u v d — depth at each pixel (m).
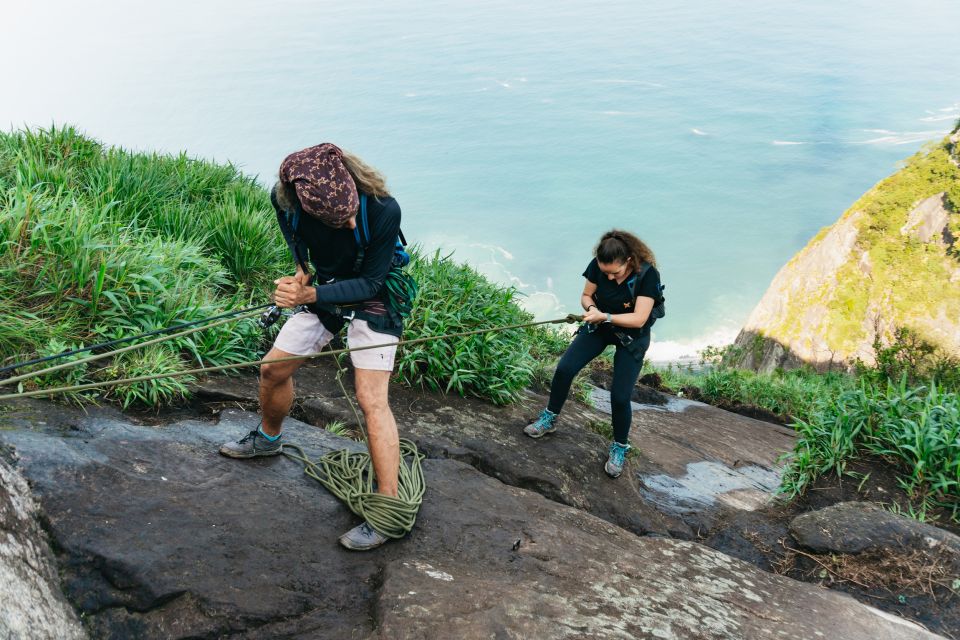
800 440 5.16
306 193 2.49
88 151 6.79
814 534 4.25
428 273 5.95
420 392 5.15
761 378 11.60
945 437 4.73
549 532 3.31
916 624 3.54
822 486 4.87
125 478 2.83
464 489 3.59
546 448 4.77
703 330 121.44
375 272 2.74
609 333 4.55
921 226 55.97
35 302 3.93
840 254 58.94
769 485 5.97
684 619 2.80
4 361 3.49
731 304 129.62
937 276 54.19
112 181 5.95
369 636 2.37
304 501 3.07
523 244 171.00
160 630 2.31
